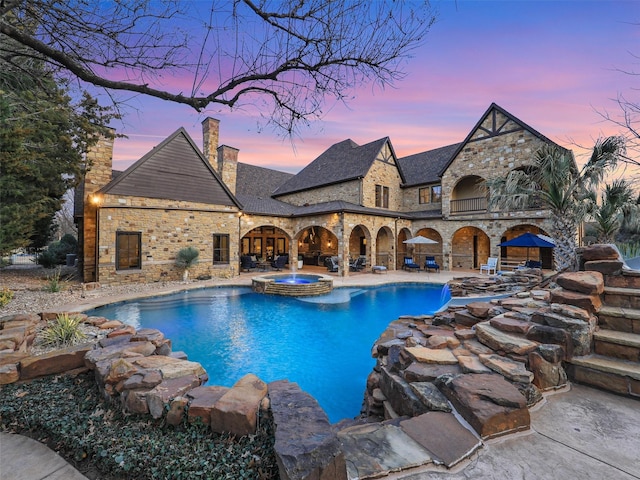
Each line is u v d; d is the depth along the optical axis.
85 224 12.80
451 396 2.33
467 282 8.70
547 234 16.55
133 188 13.10
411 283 14.23
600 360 2.77
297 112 3.29
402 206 23.94
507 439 2.00
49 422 2.57
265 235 25.50
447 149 24.47
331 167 23.80
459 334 3.54
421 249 22.19
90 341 4.50
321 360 6.39
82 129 9.16
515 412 2.08
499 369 2.60
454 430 2.05
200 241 15.02
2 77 5.26
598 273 3.53
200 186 15.17
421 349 3.23
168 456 2.10
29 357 3.46
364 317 9.48
